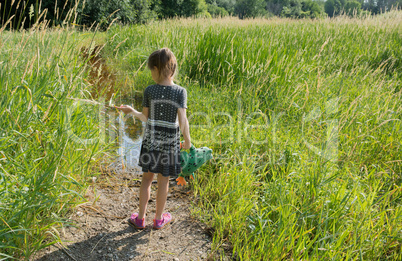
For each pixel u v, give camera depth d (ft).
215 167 11.27
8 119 7.95
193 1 133.49
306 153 10.87
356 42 27.96
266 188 9.36
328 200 7.97
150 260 7.34
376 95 15.23
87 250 7.45
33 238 6.89
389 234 7.32
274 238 7.11
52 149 7.66
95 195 9.14
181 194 10.34
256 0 210.38
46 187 6.95
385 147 11.34
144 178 8.42
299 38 27.86
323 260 6.47
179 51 23.76
